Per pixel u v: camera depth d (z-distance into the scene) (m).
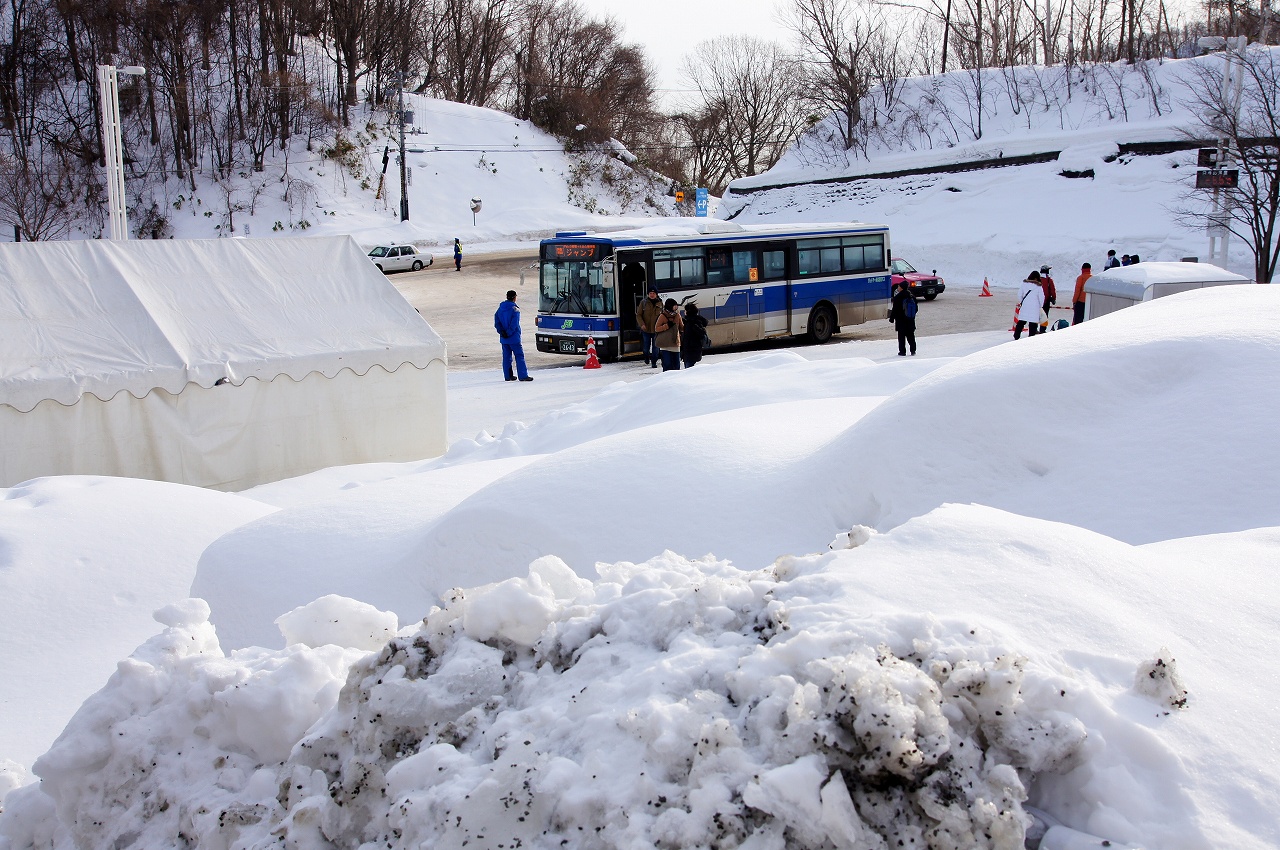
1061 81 54.47
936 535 3.30
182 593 7.59
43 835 3.45
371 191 60.41
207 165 58.59
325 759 3.07
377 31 67.31
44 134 55.81
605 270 22.47
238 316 13.22
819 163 61.09
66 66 58.62
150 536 8.15
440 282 42.41
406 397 13.91
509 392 19.22
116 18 54.59
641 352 23.06
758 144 81.62
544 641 3.17
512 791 2.55
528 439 12.01
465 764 2.75
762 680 2.58
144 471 11.93
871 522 6.01
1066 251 39.06
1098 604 2.83
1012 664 2.47
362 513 7.53
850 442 6.37
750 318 24.11
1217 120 26.38
